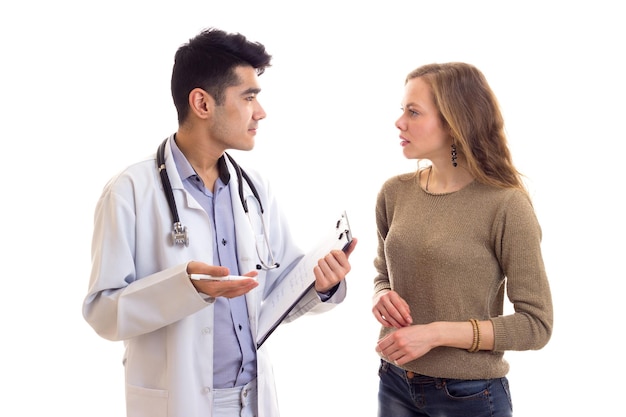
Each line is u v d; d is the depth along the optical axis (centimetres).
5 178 290
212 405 151
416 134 157
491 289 153
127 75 296
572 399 277
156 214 151
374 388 306
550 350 279
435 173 164
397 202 169
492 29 287
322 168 314
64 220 294
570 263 278
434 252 153
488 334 146
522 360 281
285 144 314
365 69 308
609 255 275
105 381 294
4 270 290
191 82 152
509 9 284
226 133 154
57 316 293
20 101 290
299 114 313
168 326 150
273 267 164
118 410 293
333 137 313
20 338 290
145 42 296
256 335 157
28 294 292
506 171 156
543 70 280
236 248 160
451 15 294
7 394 286
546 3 279
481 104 156
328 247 153
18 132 290
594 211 276
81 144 294
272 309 156
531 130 280
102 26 294
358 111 310
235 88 152
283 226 179
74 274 295
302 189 315
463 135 153
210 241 155
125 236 148
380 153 311
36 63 290
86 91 294
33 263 292
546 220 279
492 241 151
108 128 296
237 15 304
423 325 149
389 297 158
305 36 309
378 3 304
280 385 308
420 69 160
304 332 313
